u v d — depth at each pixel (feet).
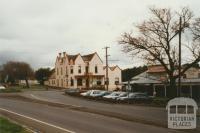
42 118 98.53
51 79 388.37
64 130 73.77
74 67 346.74
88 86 347.77
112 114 109.50
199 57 171.32
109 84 352.08
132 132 70.54
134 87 231.91
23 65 424.05
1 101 174.91
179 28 158.20
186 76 213.87
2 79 438.40
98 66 351.67
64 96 225.35
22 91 290.35
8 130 68.13
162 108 139.23
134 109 131.75
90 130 73.56
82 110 124.57
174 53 175.52
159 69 230.89
